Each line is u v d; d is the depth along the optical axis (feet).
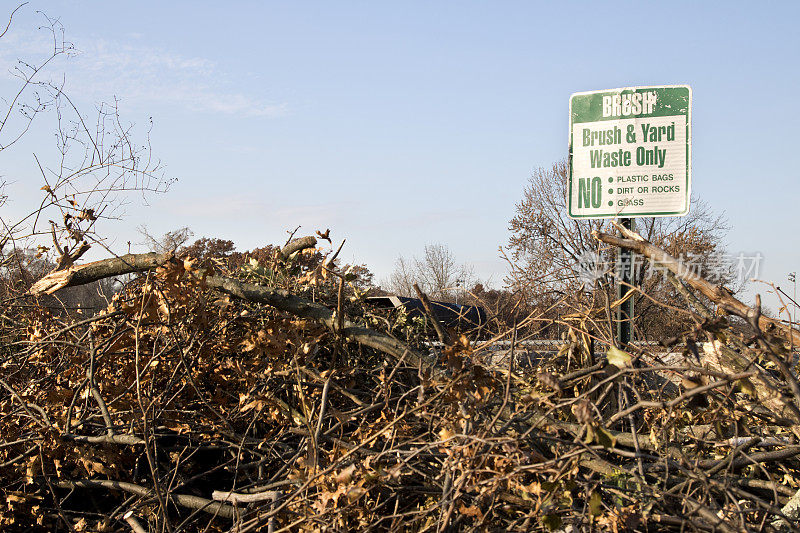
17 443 11.41
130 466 12.48
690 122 16.12
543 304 14.16
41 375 13.80
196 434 12.08
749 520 8.96
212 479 12.94
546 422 9.61
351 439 10.85
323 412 9.71
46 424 11.39
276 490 9.71
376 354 14.44
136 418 11.57
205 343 12.35
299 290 14.73
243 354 13.12
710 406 10.32
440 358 12.45
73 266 13.55
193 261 11.60
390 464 9.94
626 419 11.55
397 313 15.37
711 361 10.21
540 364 12.88
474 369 9.47
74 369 12.59
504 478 7.58
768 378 9.53
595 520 8.16
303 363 12.11
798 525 8.46
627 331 14.49
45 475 11.05
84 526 10.80
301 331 12.12
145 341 12.49
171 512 11.62
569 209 16.88
